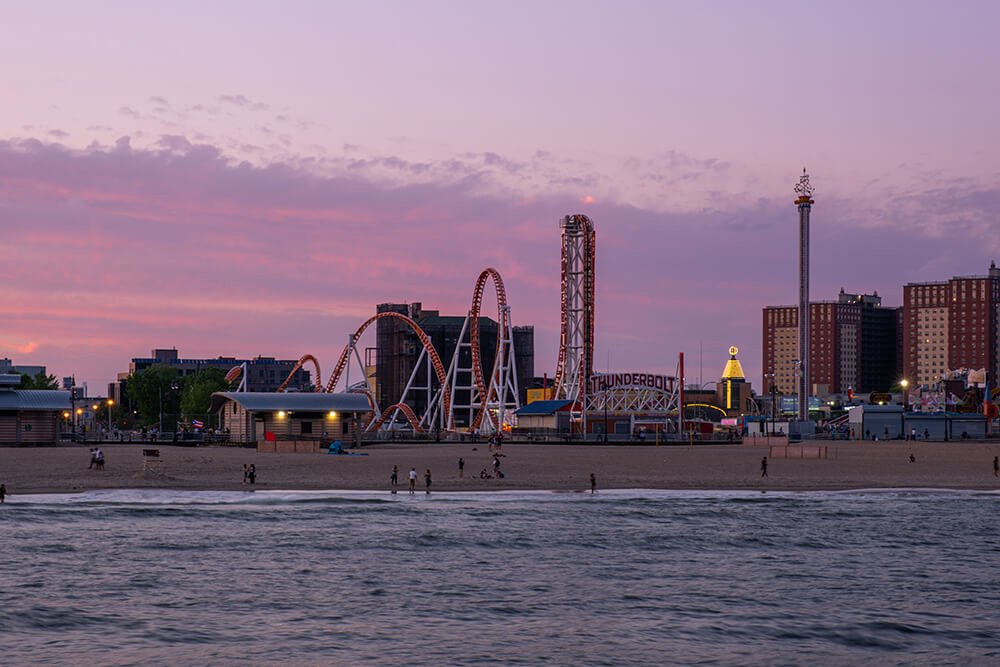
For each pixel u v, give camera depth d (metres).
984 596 61.19
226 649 48.97
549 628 53.25
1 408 162.25
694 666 47.28
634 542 78.56
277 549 73.44
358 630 52.56
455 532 81.81
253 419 169.50
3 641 49.50
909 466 145.00
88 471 117.62
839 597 60.75
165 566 66.88
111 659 47.19
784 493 112.44
